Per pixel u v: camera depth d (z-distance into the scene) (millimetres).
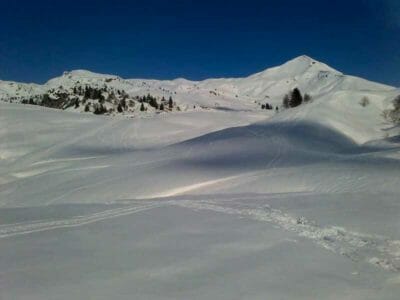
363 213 15602
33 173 49656
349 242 11891
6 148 65438
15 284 8922
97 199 31172
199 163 40469
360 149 50094
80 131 77688
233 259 10500
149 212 17125
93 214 16891
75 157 58844
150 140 72688
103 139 72062
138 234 13219
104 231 13688
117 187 33969
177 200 20828
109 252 11227
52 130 77000
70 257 10789
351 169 29531
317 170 30094
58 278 9258
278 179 28516
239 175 32375
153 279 9156
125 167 43156
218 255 10852
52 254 11070
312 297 8141
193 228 13977
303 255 10727
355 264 10016
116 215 16578
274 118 70500
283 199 19906
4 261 10484
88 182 37562
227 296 8211
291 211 16688
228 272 9555
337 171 29031
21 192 37875
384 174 26656
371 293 8297
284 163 37938
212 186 30156
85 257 10781
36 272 9656
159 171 38219
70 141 69625
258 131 58281
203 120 93375
